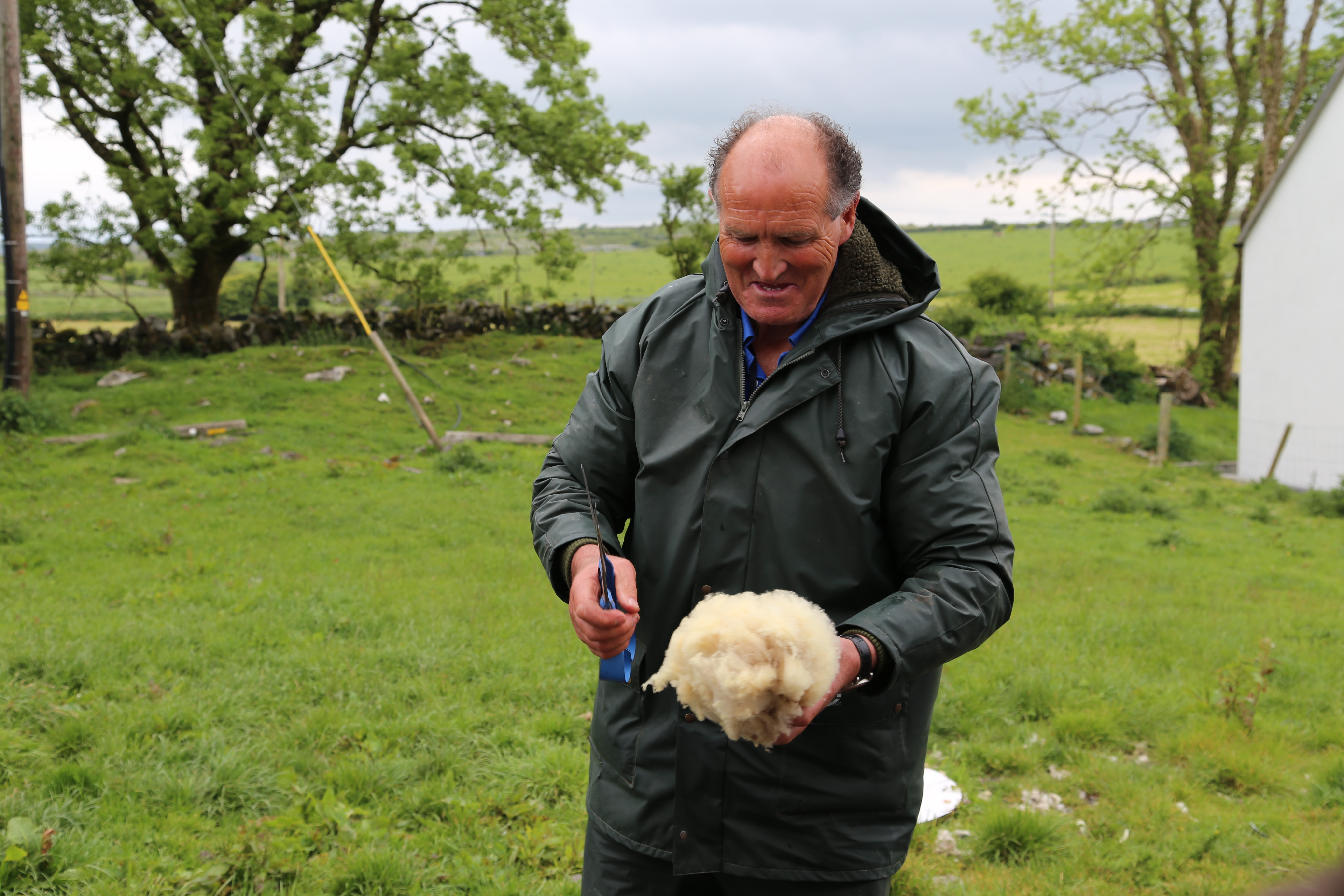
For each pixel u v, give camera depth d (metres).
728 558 1.98
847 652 1.70
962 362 1.98
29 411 15.96
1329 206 18.25
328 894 3.76
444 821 4.48
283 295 35.12
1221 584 10.46
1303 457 19.03
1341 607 9.58
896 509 1.95
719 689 1.59
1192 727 6.03
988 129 29.53
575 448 2.21
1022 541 12.61
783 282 1.86
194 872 3.75
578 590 1.85
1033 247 120.69
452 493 13.44
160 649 6.39
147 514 11.38
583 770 4.88
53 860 3.77
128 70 20.89
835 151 1.85
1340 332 18.19
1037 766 5.44
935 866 4.35
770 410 1.93
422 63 23.59
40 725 5.08
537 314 28.34
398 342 24.69
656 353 2.10
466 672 6.35
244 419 17.42
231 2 21.91
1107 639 7.87
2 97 16.11
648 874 2.09
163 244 21.83
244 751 4.84
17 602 7.55
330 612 7.45
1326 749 5.96
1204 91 30.41
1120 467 21.30
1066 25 28.78
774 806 1.97
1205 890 4.16
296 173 22.22
